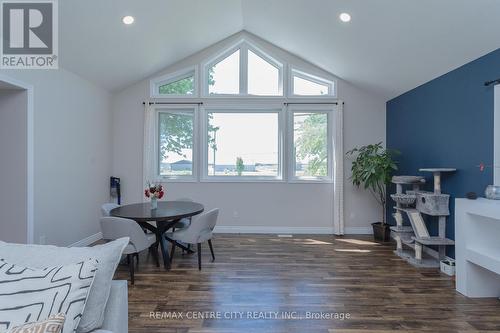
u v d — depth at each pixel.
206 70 5.29
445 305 2.48
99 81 4.57
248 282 2.94
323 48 4.46
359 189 5.15
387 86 4.68
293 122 5.26
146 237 3.06
